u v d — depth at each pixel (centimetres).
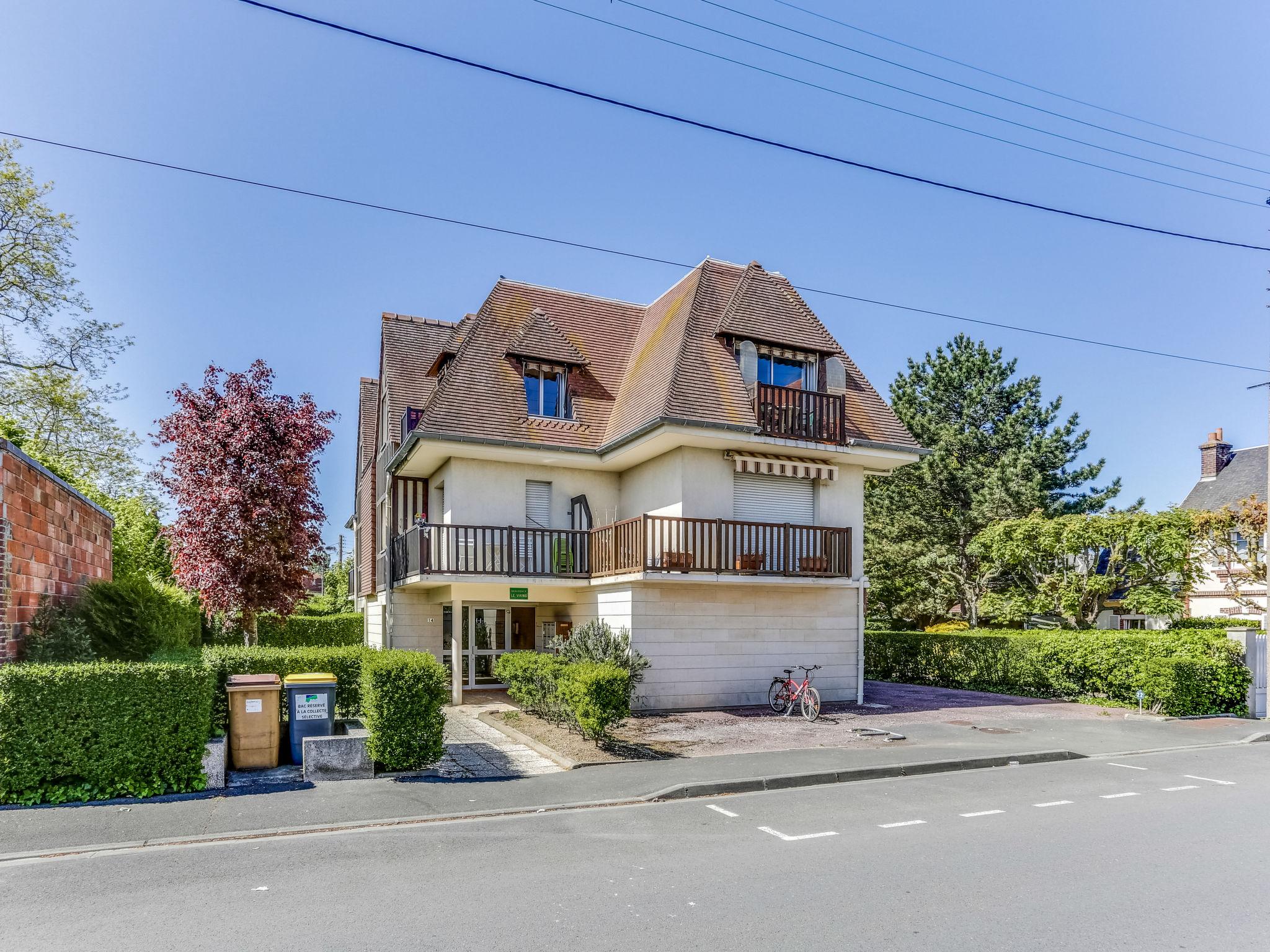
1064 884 630
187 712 933
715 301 1906
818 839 764
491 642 2070
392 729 1052
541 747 1211
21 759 862
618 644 1509
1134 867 674
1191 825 819
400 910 573
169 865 682
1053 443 3278
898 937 523
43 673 876
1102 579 2322
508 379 1867
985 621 3262
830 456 1827
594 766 1102
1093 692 1877
